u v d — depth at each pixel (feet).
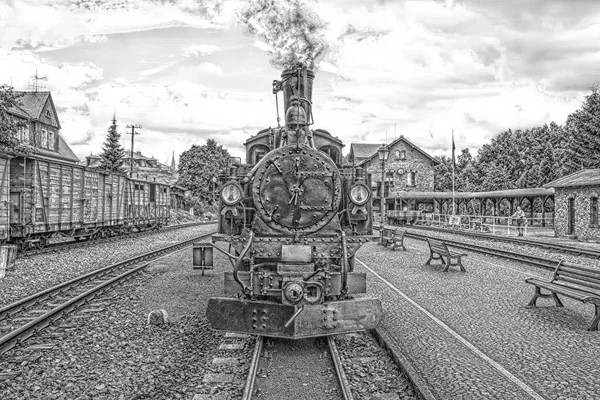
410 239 92.12
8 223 56.70
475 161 281.74
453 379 19.53
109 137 180.86
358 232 27.50
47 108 143.43
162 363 21.57
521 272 48.57
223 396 17.69
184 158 245.65
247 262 25.90
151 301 34.55
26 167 61.16
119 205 92.17
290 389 18.65
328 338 23.47
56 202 67.10
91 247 71.36
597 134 146.20
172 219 165.68
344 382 18.20
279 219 25.45
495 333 26.21
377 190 169.99
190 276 45.80
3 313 29.55
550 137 215.72
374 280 42.68
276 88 32.04
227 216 27.25
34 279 43.39
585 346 24.02
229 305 23.21
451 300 34.58
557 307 32.55
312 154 25.86
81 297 33.27
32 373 20.57
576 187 89.15
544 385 19.04
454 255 48.49
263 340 23.73
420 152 184.34
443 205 176.14
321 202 25.75
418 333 26.04
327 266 24.81
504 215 181.57
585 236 86.48
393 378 19.47
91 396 18.28
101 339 25.38
